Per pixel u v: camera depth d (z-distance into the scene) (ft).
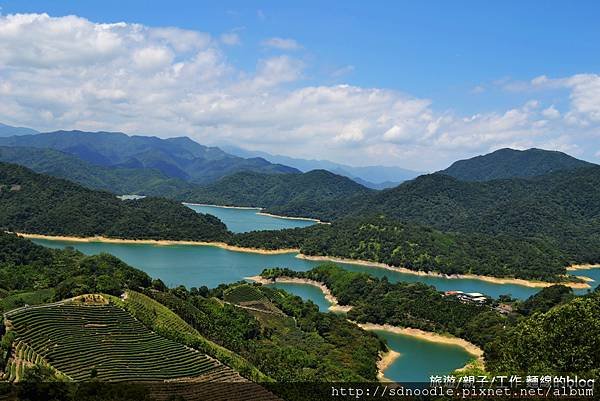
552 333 344.69
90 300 583.58
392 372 605.73
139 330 540.52
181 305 653.71
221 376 488.44
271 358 567.18
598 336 329.11
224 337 603.26
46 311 537.65
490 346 601.62
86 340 501.56
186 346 534.37
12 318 513.04
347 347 637.30
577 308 356.38
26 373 404.36
